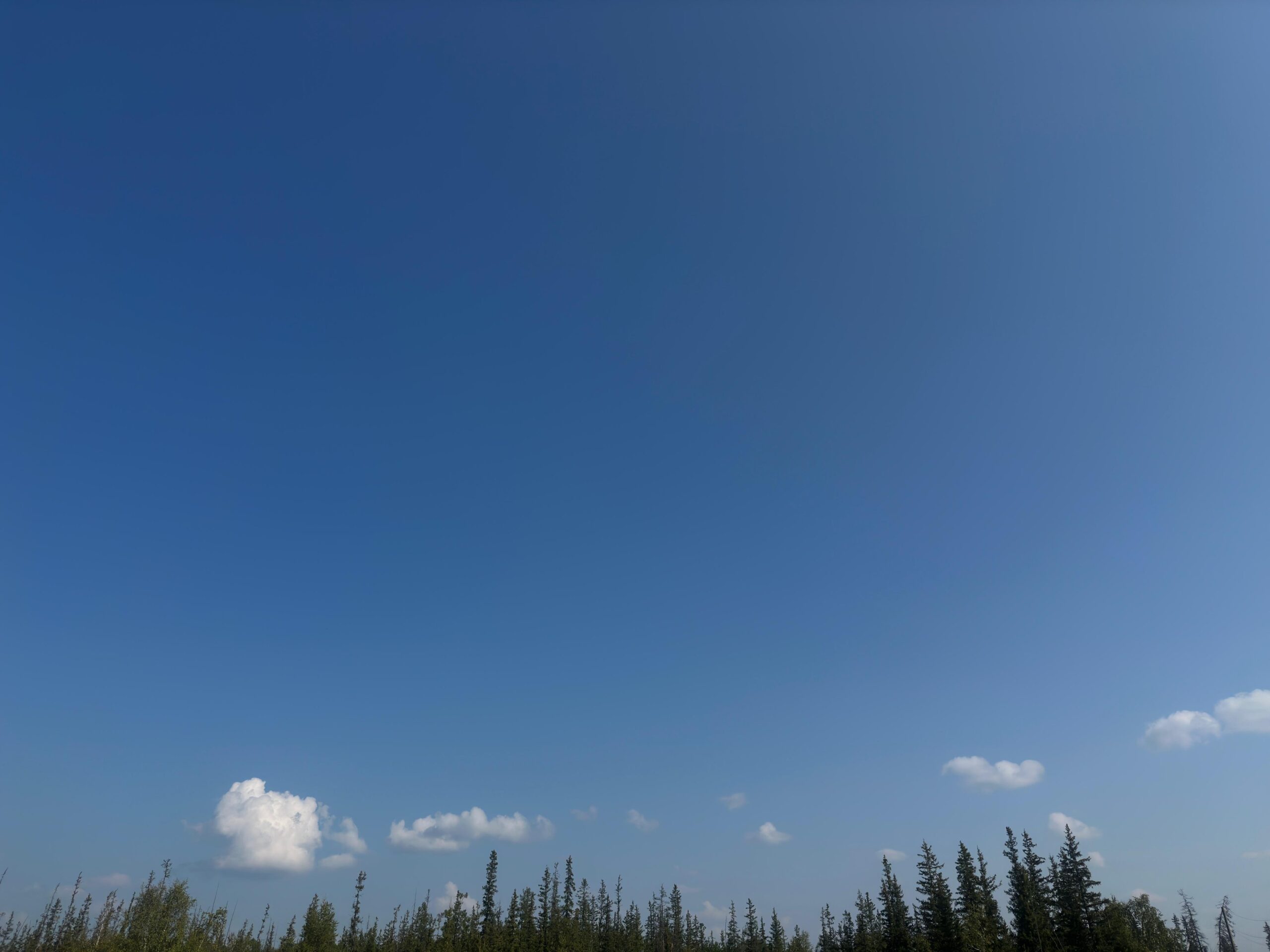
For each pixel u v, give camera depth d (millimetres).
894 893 110062
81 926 122250
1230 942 114750
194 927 84250
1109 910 86938
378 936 139625
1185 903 131000
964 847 99000
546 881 124812
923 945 95188
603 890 154125
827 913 128125
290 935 119938
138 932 81438
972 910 89500
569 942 117500
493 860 126312
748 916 133625
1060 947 86625
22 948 119062
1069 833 92375
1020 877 96250
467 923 122000
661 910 155500
